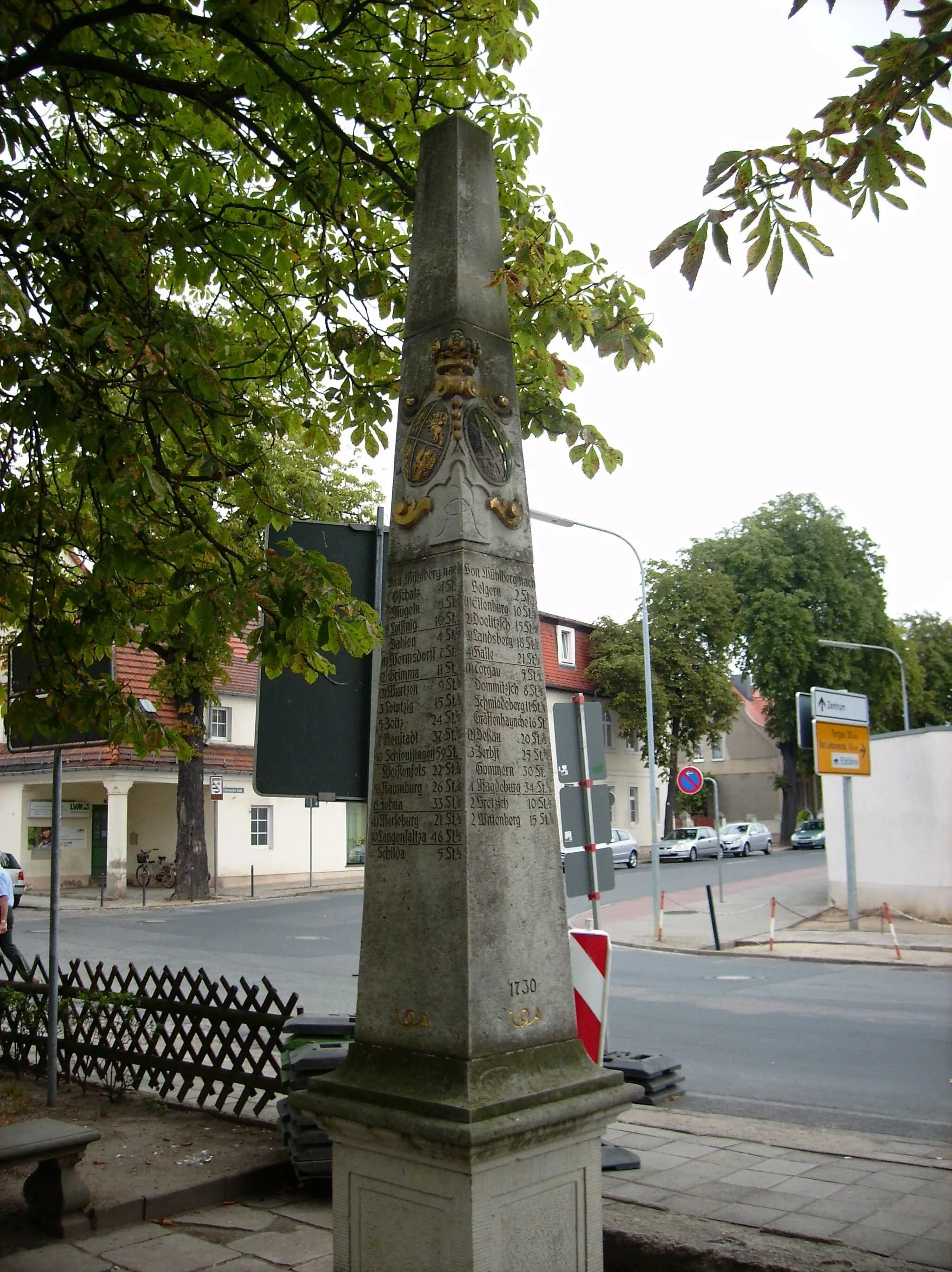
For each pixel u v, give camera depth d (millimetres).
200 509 6504
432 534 4355
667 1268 4637
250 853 33438
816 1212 5125
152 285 6559
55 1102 7047
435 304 4605
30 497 6156
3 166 6266
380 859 4211
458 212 4633
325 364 7879
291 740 5691
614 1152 5992
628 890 29609
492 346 4621
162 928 20828
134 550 5754
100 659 6766
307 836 35562
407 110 6805
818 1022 11078
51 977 7137
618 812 47125
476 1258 3473
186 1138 6254
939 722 59844
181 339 5691
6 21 5094
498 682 4211
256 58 6059
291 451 24609
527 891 4098
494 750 4113
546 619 44531
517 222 6539
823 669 48031
